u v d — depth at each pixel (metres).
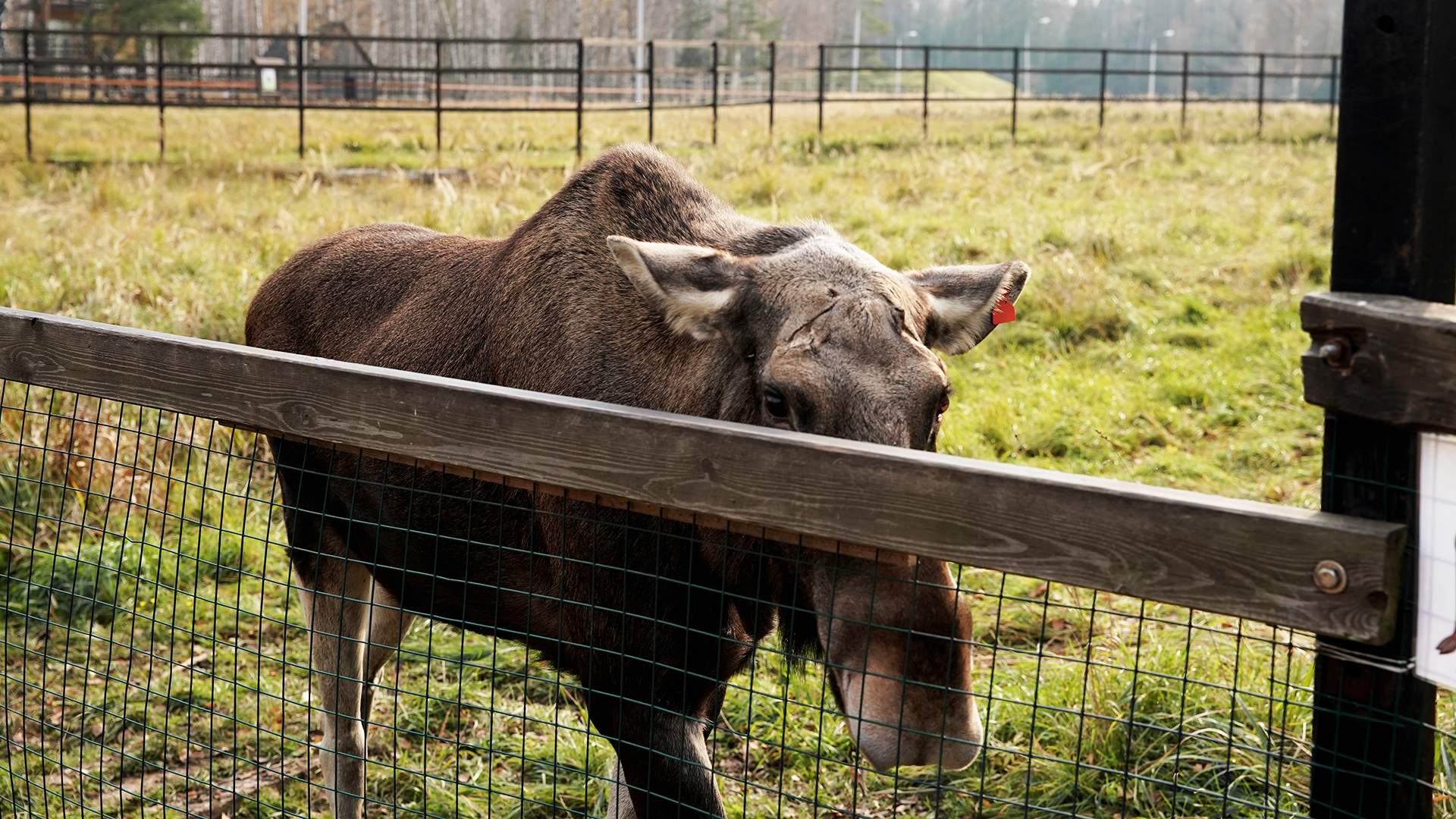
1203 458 6.77
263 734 4.58
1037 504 1.83
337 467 3.83
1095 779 3.91
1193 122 23.44
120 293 8.30
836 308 2.71
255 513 6.16
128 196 12.94
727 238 3.31
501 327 3.54
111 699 4.71
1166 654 4.38
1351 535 1.62
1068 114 27.06
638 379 3.18
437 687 4.88
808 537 2.12
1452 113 1.79
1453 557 1.64
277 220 11.38
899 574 2.39
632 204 3.46
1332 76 21.98
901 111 27.33
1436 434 1.66
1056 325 8.87
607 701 3.14
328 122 24.36
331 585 4.05
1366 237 1.82
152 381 2.89
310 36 17.28
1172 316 9.23
